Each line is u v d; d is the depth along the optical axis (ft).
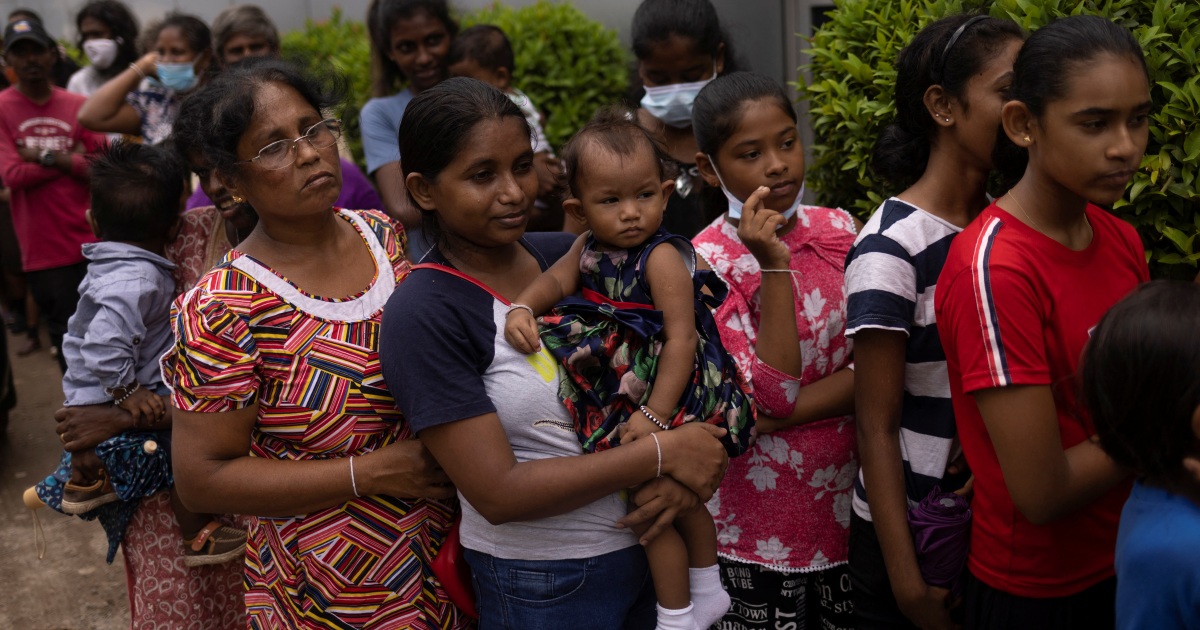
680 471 6.34
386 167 14.37
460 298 6.33
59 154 18.15
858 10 9.75
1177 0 7.76
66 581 14.01
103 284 8.89
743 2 18.39
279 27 27.71
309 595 6.72
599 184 6.59
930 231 6.93
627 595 6.76
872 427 6.98
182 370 6.36
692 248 6.87
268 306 6.45
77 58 26.22
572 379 6.46
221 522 9.18
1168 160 7.30
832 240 8.18
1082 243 6.24
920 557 6.86
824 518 8.13
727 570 8.39
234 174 6.51
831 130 9.84
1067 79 5.57
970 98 6.63
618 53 20.85
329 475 6.43
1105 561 6.40
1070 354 6.05
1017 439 5.89
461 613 7.11
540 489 6.03
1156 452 4.99
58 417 8.95
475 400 6.08
